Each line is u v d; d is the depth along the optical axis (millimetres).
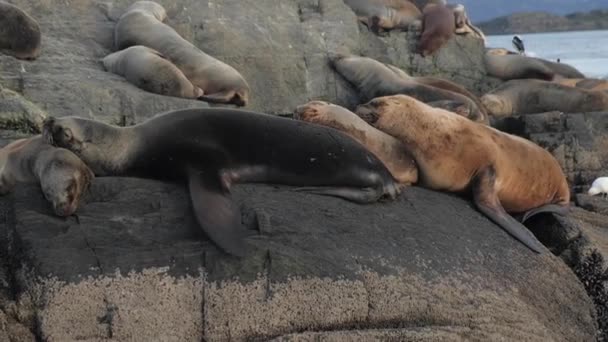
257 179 9438
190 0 18922
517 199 11656
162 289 7832
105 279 7727
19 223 8297
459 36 21812
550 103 19844
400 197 10352
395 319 8352
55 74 14969
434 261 8969
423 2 23250
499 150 11336
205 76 15953
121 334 7645
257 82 18141
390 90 17875
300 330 8062
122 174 9336
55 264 7734
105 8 18203
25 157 9117
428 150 11016
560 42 78625
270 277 8078
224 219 8391
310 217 9086
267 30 18844
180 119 9344
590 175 16609
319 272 8227
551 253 10320
